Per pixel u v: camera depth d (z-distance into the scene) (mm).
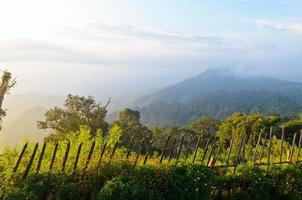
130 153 12141
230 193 12617
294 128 47125
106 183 9672
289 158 16281
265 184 12875
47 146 10352
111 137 11680
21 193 8734
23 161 9547
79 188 9469
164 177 10812
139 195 9609
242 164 13406
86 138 11000
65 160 9664
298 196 13578
